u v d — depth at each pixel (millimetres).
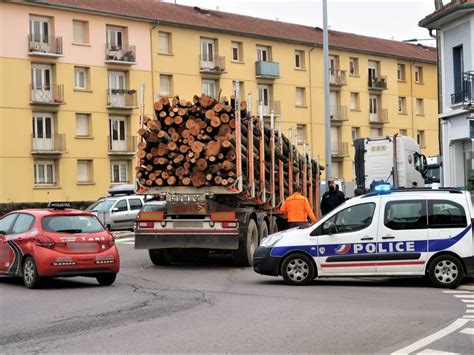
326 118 26188
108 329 9031
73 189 46812
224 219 16344
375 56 65000
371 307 10609
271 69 56531
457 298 11625
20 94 44625
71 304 11219
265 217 18562
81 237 13352
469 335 8523
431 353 7578
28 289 13188
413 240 13055
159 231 16578
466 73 24312
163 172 16422
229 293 12352
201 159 16016
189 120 16156
